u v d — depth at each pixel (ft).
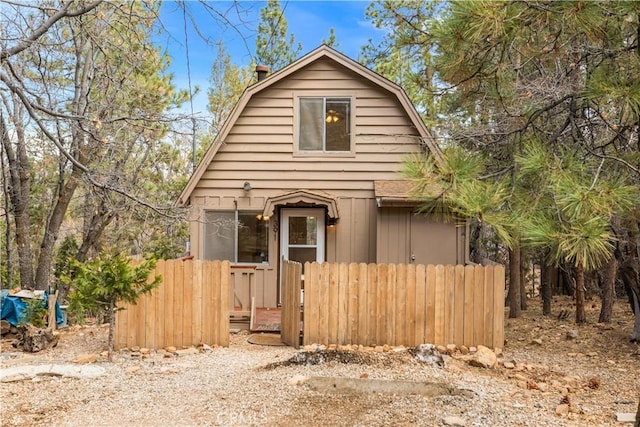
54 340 26.63
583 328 30.78
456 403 16.12
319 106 37.09
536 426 14.25
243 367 21.44
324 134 37.11
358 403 16.15
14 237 48.62
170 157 48.42
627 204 11.19
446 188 13.69
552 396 17.46
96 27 24.23
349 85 36.86
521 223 12.00
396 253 35.12
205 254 37.14
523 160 12.84
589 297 44.45
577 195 10.71
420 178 13.78
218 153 37.27
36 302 30.37
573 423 14.58
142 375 20.15
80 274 22.99
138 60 26.18
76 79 33.27
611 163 13.78
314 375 19.06
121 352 25.31
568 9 12.14
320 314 26.23
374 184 36.29
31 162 44.37
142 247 51.78
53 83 24.34
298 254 37.68
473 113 27.09
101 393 17.57
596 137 17.99
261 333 30.45
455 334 25.88
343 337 26.14
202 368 21.40
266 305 37.24
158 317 26.25
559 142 15.01
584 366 22.47
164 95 37.93
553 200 12.16
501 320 25.61
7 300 30.30
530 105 18.25
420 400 16.44
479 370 21.49
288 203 35.68
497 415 15.08
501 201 12.78
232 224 37.14
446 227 34.94
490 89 18.31
